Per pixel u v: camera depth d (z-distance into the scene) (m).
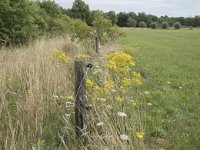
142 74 11.11
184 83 9.77
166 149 5.16
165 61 15.20
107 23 15.44
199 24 116.12
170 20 114.38
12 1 13.74
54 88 6.23
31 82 6.46
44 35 17.11
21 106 5.49
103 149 4.28
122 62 5.79
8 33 13.36
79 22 15.24
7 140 4.63
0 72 7.48
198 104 7.43
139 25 102.38
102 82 5.73
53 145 4.81
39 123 5.09
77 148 4.73
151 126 5.82
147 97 7.67
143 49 21.62
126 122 4.92
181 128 5.86
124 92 5.57
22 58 8.95
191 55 18.77
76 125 4.93
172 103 7.41
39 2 23.61
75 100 4.93
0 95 6.30
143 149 4.52
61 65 7.63
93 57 9.61
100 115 5.04
